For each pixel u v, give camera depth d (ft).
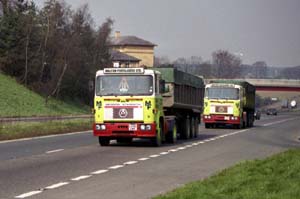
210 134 135.33
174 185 46.98
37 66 291.17
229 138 118.42
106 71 86.99
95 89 87.30
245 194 37.58
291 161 56.49
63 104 287.69
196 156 73.92
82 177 51.44
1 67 287.69
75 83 312.09
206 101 166.71
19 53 287.69
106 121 86.38
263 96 561.02
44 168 57.88
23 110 237.45
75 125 155.63
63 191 43.34
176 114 107.34
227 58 582.76
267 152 82.43
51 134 126.72
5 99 242.99
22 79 286.25
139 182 48.62
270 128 182.80
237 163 60.54
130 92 86.07
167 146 90.89
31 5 310.45
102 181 49.06
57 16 315.58
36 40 298.35
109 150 81.35
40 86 287.07
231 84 166.81
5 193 42.09
